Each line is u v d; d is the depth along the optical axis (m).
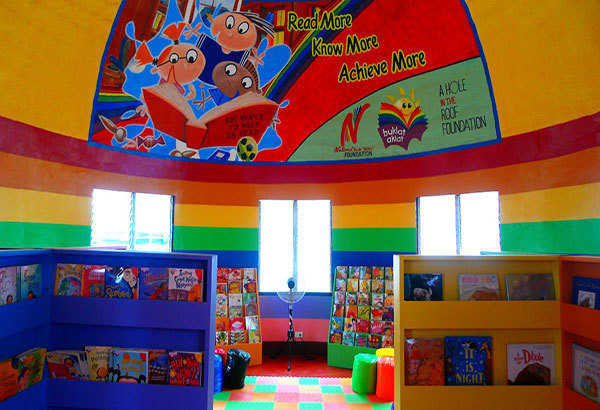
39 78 5.75
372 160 7.61
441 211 7.14
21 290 3.26
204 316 3.32
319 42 7.55
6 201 5.38
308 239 8.16
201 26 7.43
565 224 4.98
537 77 5.31
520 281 3.55
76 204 6.43
